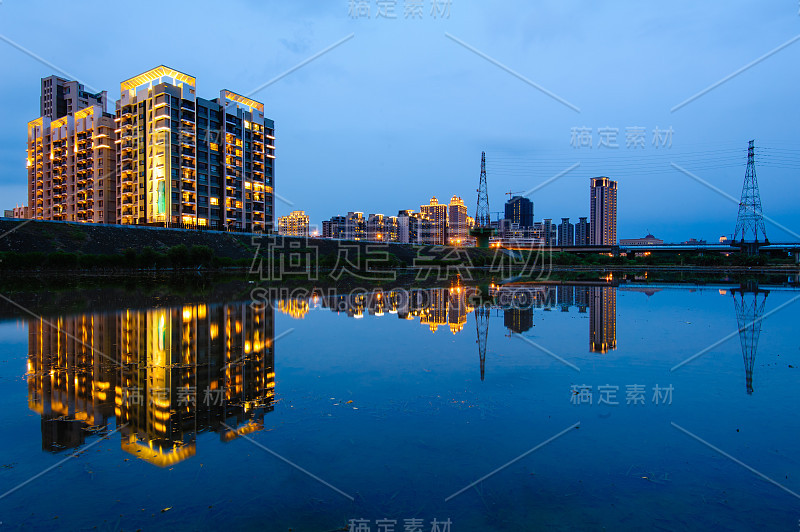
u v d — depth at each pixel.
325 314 27.80
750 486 8.00
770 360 16.69
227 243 94.56
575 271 95.88
